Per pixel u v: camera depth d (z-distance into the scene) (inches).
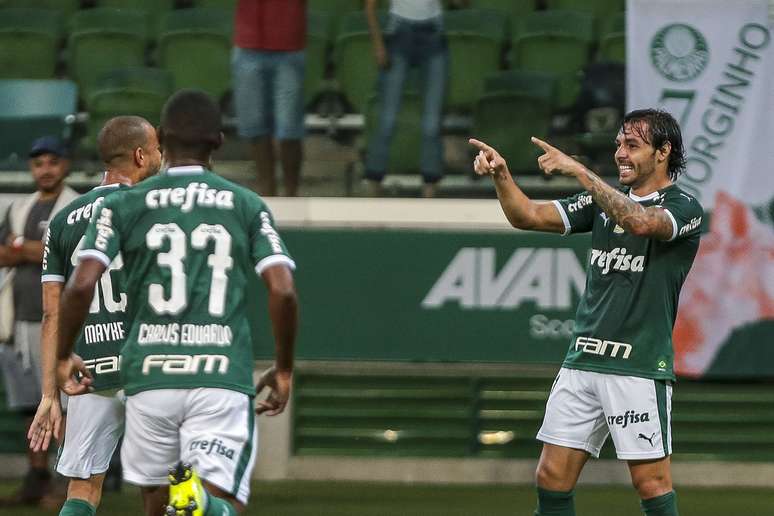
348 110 1257.4
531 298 1119.6
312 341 1127.6
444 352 1123.3
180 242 566.9
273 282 559.2
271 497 1071.0
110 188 694.5
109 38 1311.5
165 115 585.9
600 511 1011.3
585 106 1203.9
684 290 1115.3
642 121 696.4
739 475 1155.9
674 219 673.6
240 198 577.0
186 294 563.8
